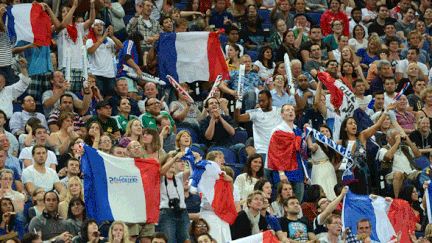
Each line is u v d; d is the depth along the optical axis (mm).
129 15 49906
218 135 37500
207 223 29156
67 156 33125
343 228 33156
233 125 39406
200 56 41750
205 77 41719
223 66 42062
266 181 32062
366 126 39719
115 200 28922
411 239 33750
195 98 41188
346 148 35906
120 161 29312
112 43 41094
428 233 32812
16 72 40344
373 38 49344
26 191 31703
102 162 29125
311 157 36469
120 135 35875
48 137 34000
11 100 37906
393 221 33688
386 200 33781
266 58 44531
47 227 28562
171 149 35281
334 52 49438
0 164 30797
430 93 43031
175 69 41500
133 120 32688
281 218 31562
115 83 40625
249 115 37062
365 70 48844
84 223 27688
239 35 49250
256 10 49812
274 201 32844
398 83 46875
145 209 29031
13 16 39219
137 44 41812
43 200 29562
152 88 38656
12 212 27828
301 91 41938
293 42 46750
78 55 40344
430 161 38188
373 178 37469
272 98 40781
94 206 28859
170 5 49406
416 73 46969
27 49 39406
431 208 34844
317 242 30703
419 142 40562
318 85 40000
